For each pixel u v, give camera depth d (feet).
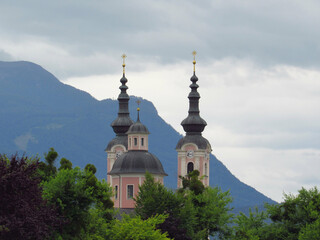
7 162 630.33
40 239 588.91
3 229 572.92
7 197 585.22
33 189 603.26
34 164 612.29
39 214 604.90
